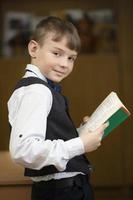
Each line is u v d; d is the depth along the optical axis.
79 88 5.08
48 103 1.67
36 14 5.37
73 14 5.32
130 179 5.09
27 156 1.55
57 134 1.70
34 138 1.56
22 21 5.35
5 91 5.06
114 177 5.09
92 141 1.62
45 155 1.55
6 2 5.37
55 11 5.35
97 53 5.27
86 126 1.83
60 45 1.74
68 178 1.73
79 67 5.07
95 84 5.08
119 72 5.08
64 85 5.07
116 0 5.19
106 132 1.73
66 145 1.59
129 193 5.10
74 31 1.81
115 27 5.28
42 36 1.78
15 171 2.37
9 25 5.35
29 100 1.63
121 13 5.09
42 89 1.67
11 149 1.58
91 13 5.32
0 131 5.06
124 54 5.08
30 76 1.75
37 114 1.60
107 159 5.08
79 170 1.75
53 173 1.71
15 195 2.23
